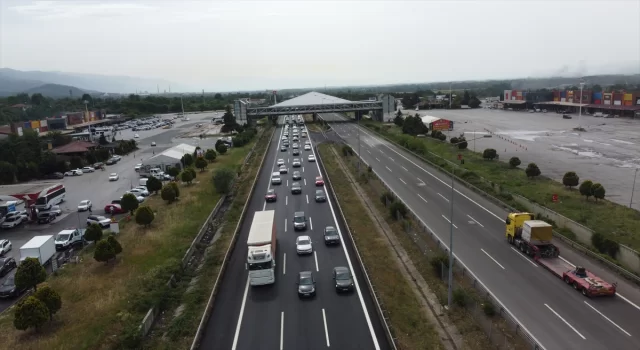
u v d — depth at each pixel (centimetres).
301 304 3091
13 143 9269
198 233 4569
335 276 3344
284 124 16175
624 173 7069
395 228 4566
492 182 6141
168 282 3422
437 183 6581
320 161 8662
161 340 2688
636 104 15388
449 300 2909
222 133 13800
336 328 2750
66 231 4694
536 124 14138
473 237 4316
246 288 3388
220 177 6281
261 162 8669
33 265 3378
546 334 2603
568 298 3052
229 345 2609
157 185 6462
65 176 8325
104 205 6122
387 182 6669
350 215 5056
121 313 2956
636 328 2650
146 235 4572
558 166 7719
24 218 5462
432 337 2598
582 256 3797
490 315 2811
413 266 3656
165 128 16125
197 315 2958
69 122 15825
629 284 3256
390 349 2497
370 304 3050
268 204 5731
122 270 3725
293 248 4178
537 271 3519
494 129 13050
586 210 5078
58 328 2847
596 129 12519
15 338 2745
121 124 18138
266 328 2786
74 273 3731
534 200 5516
